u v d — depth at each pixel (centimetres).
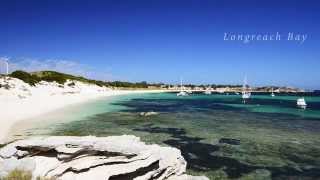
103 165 1423
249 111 6812
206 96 16462
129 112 6000
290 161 2527
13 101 6209
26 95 7469
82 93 11838
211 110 6950
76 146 1423
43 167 1370
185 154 2694
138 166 1441
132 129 3862
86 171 1384
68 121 4428
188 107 7806
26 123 4022
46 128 3741
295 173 2242
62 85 11688
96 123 4316
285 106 8694
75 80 13712
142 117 5156
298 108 7981
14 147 1435
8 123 3888
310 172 2264
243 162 2484
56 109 6059
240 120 5012
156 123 4447
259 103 10244
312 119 5334
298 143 3175
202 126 4231
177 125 4269
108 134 3475
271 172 2262
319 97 17162
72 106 7056
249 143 3142
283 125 4500
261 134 3672
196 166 2373
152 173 1509
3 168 1337
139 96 14288
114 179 1410
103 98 11119
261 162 2489
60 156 1398
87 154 1442
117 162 1446
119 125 4172
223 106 8369
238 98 14088
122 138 1767
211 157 2612
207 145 3031
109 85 18625
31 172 1327
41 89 9344
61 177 1352
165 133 3625
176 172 1689
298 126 4409
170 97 14125
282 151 2834
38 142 1441
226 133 3691
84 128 3841
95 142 1459
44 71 13312
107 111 6144
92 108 6762
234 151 2811
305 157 2642
